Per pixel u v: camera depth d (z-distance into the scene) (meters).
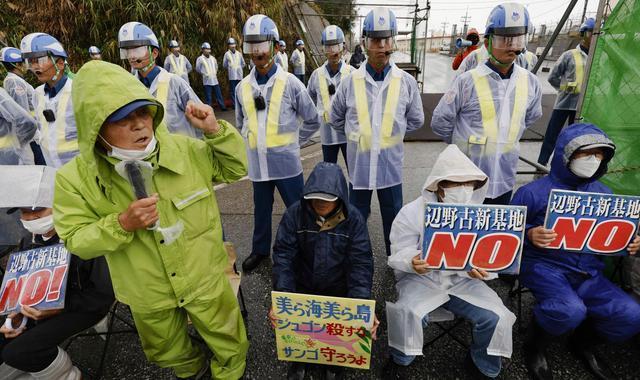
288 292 1.92
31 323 1.85
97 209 1.46
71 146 3.06
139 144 1.33
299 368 2.08
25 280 1.79
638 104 2.17
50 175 1.92
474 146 2.69
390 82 2.70
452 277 2.02
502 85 2.58
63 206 1.44
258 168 2.92
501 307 1.85
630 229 1.86
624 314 1.84
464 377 2.09
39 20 7.88
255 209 3.08
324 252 1.95
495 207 1.76
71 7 7.85
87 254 1.41
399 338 1.90
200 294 1.71
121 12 8.32
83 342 2.44
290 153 2.95
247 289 2.88
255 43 2.63
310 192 1.74
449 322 2.51
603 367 2.05
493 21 2.44
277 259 2.00
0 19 7.62
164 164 1.47
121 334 2.49
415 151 5.92
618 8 2.17
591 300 1.96
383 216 3.05
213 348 1.87
